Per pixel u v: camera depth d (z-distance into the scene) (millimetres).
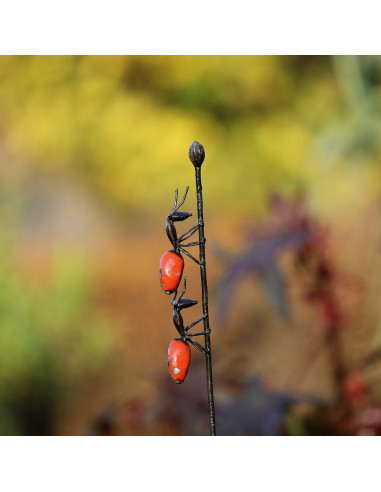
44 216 3592
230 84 3662
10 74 3588
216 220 3516
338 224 2627
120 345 2947
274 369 2432
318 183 3180
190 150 1076
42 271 3205
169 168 3611
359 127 2863
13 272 2939
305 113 3645
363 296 1558
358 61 2801
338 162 3059
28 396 2590
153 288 3295
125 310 3168
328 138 3059
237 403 1345
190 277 3238
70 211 3613
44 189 3645
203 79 3650
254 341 2729
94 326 2941
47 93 3588
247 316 2914
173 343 1104
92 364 2801
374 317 1520
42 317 2859
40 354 2688
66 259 3273
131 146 3592
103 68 3584
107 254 3473
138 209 3648
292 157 3551
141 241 3531
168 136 3584
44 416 2564
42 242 3459
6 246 3113
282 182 3529
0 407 2545
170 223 1104
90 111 3588
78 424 2502
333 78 3600
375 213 2471
